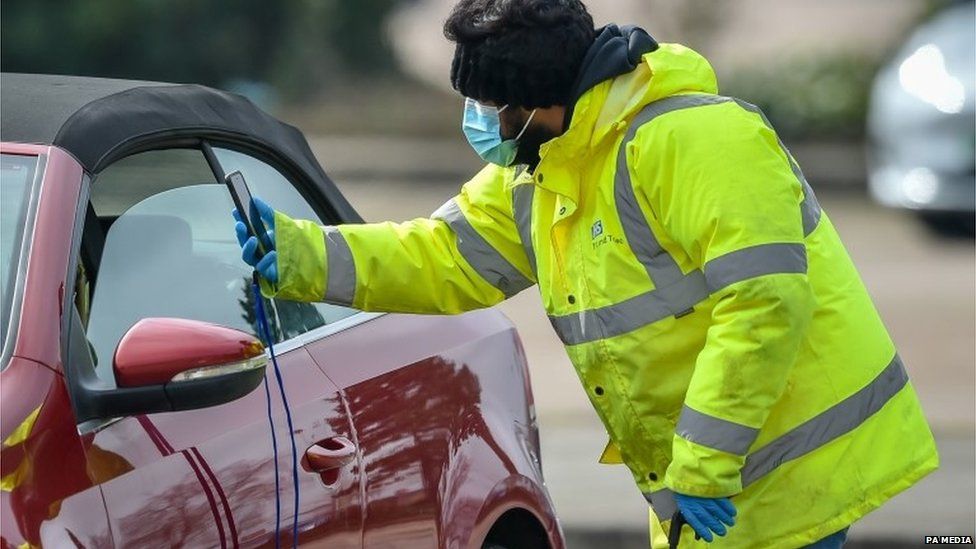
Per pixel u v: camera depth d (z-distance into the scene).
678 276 10.86
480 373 12.98
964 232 39.62
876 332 11.27
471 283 12.09
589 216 11.02
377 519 11.31
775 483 11.03
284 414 10.74
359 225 11.83
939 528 19.12
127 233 10.75
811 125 58.44
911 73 38.25
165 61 60.91
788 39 66.19
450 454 12.20
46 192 9.98
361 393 11.54
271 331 11.40
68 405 9.30
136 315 10.59
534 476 13.29
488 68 10.88
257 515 10.22
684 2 63.59
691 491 10.52
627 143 10.78
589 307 11.09
